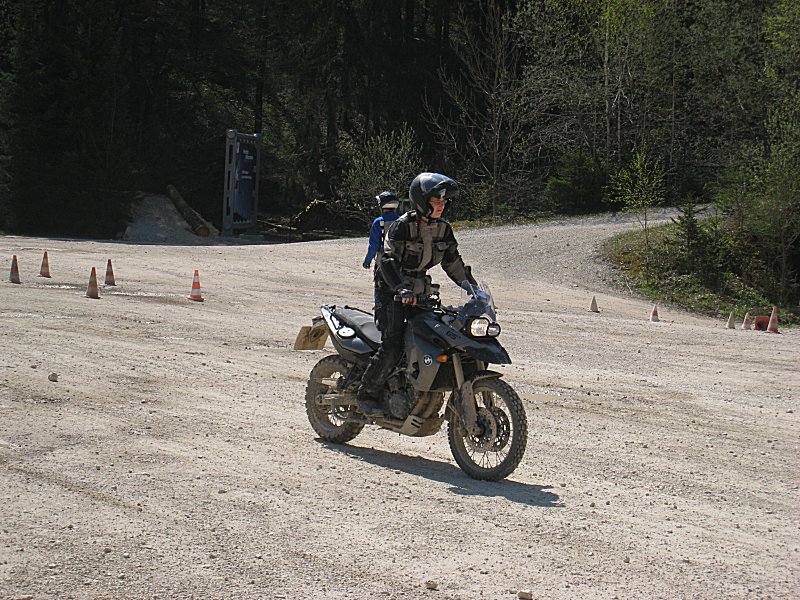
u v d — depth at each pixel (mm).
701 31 52125
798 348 17859
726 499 7000
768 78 46344
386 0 61500
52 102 47594
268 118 63062
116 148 47938
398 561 5125
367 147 53906
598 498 6746
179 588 4566
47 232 47125
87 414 8352
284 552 5160
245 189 49719
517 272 30781
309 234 51219
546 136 55438
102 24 48219
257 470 6891
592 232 38312
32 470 6473
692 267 33531
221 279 23250
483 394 7176
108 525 5441
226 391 10023
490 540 5582
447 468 7414
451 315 7090
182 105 60562
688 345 17500
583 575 5074
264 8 59781
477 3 62219
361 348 7789
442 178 7152
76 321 14430
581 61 53812
